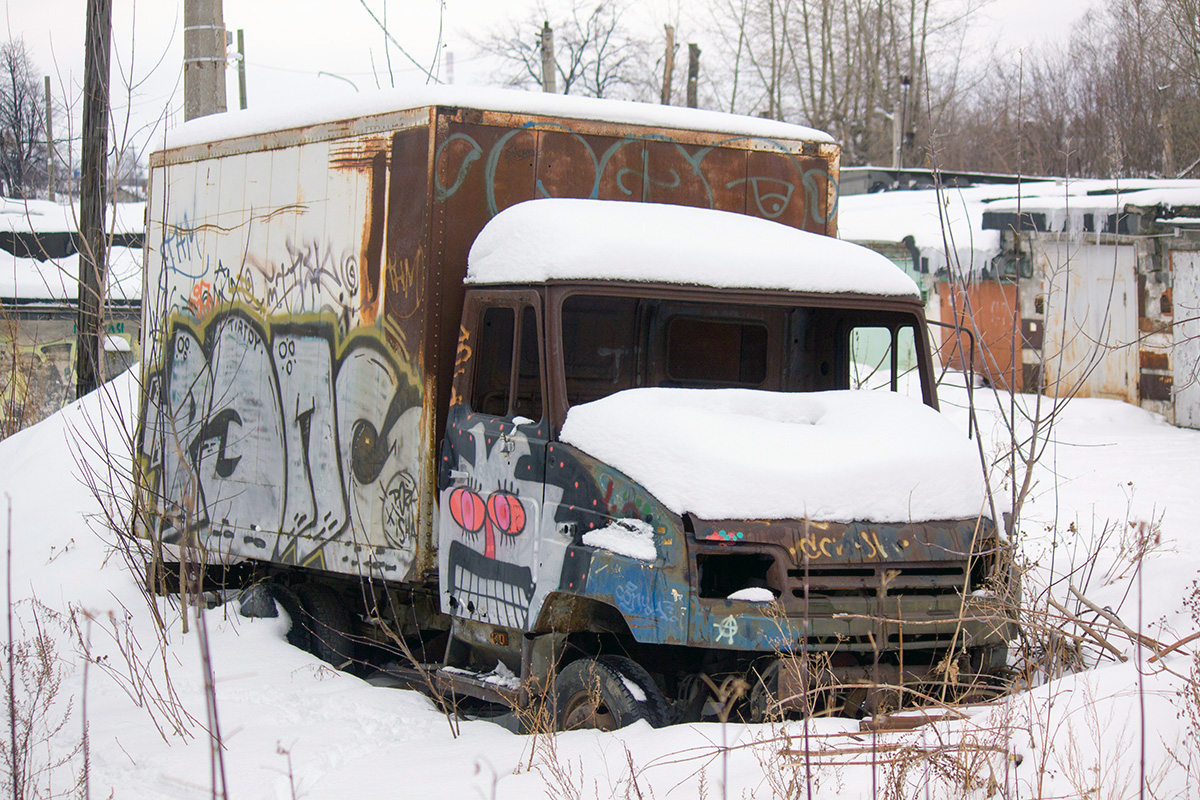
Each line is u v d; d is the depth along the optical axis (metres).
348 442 7.43
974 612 5.46
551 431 6.02
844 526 5.41
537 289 6.18
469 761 5.41
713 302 6.45
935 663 5.57
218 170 8.84
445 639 7.83
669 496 5.39
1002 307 21.86
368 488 7.22
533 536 6.02
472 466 6.50
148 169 9.74
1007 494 8.91
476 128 6.97
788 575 5.31
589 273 6.13
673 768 4.77
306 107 7.97
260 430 8.29
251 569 9.14
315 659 7.75
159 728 6.06
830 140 8.18
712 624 5.20
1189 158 30.22
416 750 5.86
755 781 4.52
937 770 4.32
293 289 7.98
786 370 7.38
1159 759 4.29
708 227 6.82
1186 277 18.64
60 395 22.12
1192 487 12.64
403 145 7.07
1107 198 20.27
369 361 7.27
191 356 9.12
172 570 9.25
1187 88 30.56
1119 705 4.76
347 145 7.52
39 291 21.95
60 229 23.89
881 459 5.64
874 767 4.12
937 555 5.52
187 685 7.08
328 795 5.10
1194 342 18.48
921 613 5.41
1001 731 4.49
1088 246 20.22
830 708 5.01
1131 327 19.58
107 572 9.60
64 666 7.54
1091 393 20.34
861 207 28.44
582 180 7.30
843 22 48.22
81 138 13.29
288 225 8.05
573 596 5.93
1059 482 13.12
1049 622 6.21
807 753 4.11
